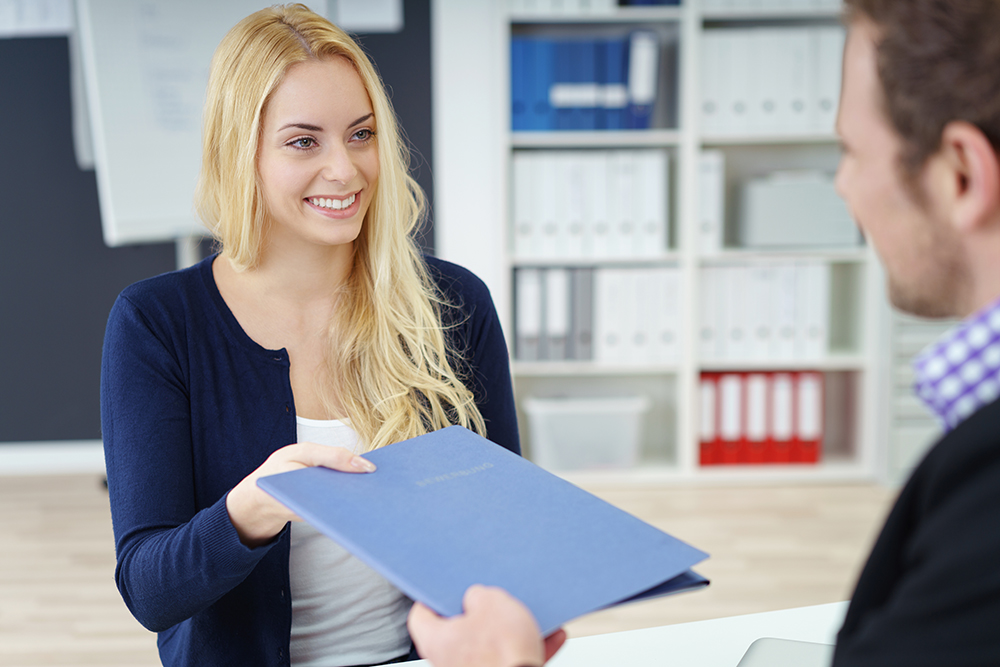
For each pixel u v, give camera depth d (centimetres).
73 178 355
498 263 324
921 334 321
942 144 47
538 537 65
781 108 316
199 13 304
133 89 290
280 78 97
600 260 323
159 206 300
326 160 99
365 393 110
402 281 113
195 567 83
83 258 361
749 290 328
